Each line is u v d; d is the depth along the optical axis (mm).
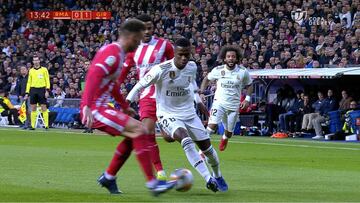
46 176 25688
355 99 53406
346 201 19969
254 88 57531
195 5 72062
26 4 87750
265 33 62375
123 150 20656
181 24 71500
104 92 19469
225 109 33312
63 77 71062
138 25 19344
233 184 23969
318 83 54531
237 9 67375
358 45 55781
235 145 43656
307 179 25609
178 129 21375
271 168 29625
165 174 25031
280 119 54031
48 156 34250
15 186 22719
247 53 61688
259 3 65812
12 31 85688
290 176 26594
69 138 49250
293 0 63281
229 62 33250
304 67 57094
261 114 55688
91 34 79188
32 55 78562
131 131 19234
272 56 59781
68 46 78938
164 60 24406
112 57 19109
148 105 23453
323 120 51812
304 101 53438
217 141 47500
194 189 22359
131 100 21766
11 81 74312
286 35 60906
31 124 60844
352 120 49969
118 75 19547
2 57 79812
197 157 21094
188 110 21812
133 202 19344
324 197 20797
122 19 78625
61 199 19797
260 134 55406
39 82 60219
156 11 75375
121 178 25281
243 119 56125
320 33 59312
